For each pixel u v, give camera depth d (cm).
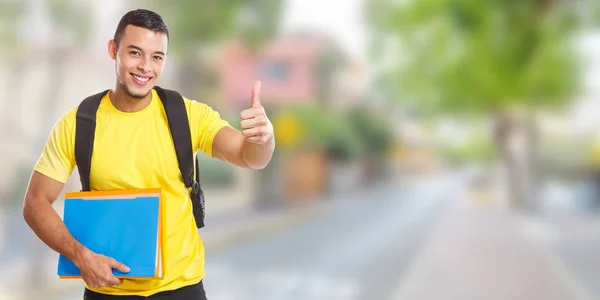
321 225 2152
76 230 225
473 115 3009
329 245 1584
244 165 239
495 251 1388
